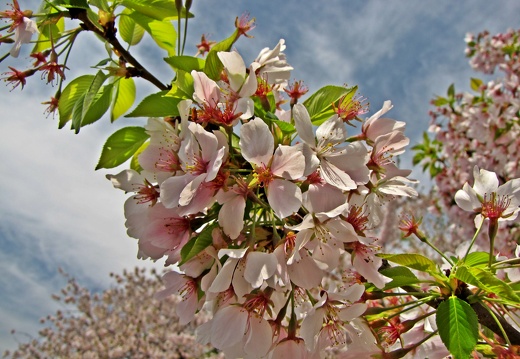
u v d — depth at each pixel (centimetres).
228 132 18
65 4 21
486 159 69
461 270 18
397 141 20
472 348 17
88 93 21
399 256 19
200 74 19
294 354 18
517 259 20
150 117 19
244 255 17
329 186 17
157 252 19
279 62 21
